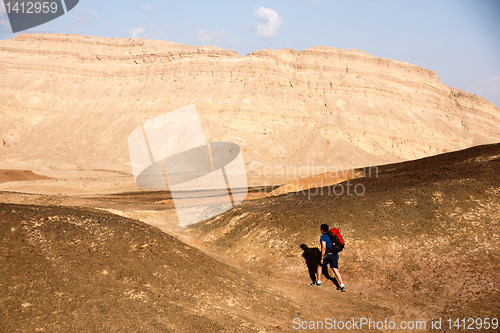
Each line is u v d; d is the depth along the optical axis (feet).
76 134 405.39
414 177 60.54
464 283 32.45
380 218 44.80
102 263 25.23
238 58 477.77
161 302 23.88
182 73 459.73
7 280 21.76
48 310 20.75
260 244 45.75
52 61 474.08
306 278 38.09
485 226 40.68
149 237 29.81
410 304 30.60
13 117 423.64
